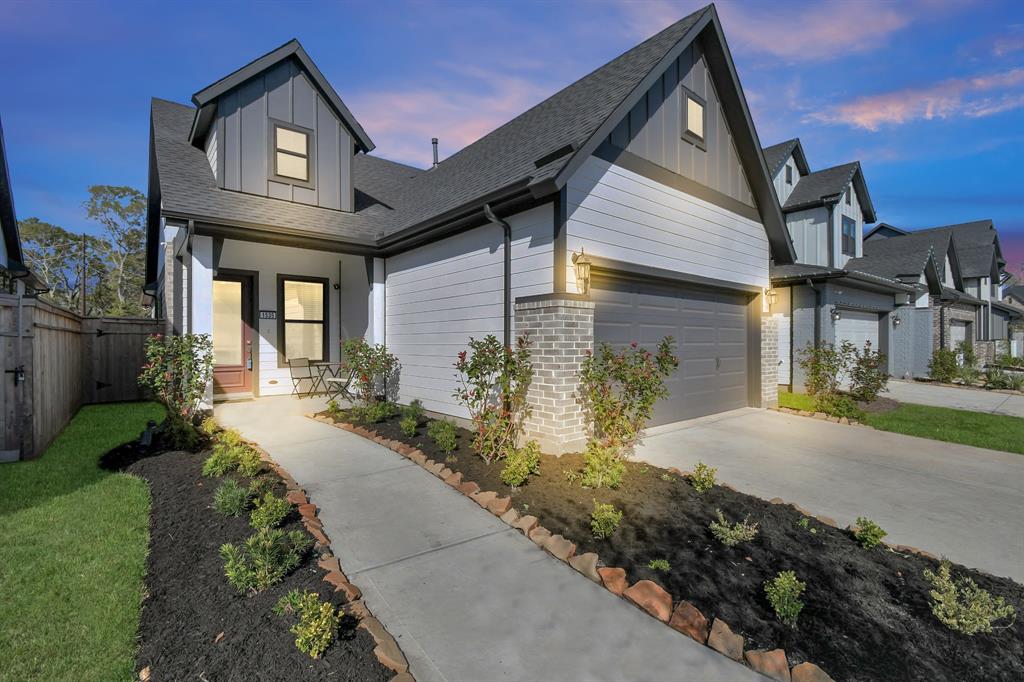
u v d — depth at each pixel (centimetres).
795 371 1223
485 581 309
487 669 234
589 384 567
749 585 302
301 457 545
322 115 930
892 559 338
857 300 1336
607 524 355
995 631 267
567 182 568
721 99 838
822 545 355
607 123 568
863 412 848
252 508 384
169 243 815
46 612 266
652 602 280
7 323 536
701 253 789
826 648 250
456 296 720
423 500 432
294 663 225
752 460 583
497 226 648
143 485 453
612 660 241
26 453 540
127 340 1012
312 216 850
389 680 219
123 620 261
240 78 823
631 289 682
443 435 568
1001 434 741
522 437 591
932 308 1569
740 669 237
